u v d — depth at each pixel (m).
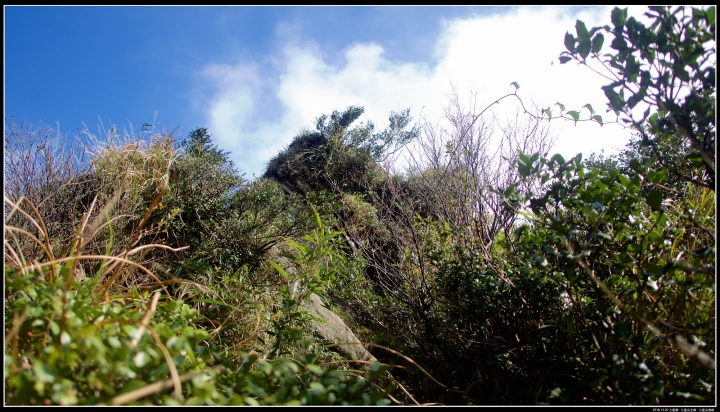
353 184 6.78
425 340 2.93
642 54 1.47
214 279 3.30
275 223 4.34
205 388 1.01
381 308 3.38
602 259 1.69
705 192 1.88
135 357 1.00
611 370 1.37
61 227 2.89
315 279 2.80
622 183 1.51
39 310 1.17
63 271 1.44
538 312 1.96
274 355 2.24
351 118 8.77
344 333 3.38
